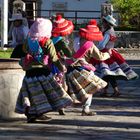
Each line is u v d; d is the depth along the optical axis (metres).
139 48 43.12
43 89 12.36
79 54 13.59
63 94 12.39
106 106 15.85
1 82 13.12
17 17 17.70
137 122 13.23
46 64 12.36
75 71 13.46
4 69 13.13
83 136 11.49
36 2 49.94
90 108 15.39
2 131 11.94
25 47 12.46
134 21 45.62
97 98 17.67
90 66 13.59
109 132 11.96
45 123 12.88
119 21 45.75
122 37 43.44
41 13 49.53
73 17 47.53
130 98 17.83
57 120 13.30
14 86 13.16
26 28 17.95
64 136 11.46
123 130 12.21
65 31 13.73
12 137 11.30
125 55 39.53
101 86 13.55
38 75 12.38
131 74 17.94
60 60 13.23
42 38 12.38
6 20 34.69
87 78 13.46
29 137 11.31
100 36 13.94
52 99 12.38
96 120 13.39
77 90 13.45
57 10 48.28
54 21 13.95
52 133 11.76
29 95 12.40
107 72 17.45
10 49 27.69
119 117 13.90
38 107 12.32
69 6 50.44
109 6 42.72
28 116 12.66
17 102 12.52
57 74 13.16
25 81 12.42
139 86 21.52
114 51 17.81
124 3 45.00
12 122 12.92
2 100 13.13
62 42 13.66
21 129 12.16
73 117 13.77
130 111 14.94
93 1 50.41
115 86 18.17
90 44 13.74
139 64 32.09
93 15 49.00
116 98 17.78
